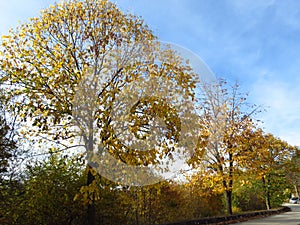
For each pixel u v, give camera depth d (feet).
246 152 53.36
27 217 31.04
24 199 30.58
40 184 31.63
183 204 48.80
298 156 83.05
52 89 26.73
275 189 89.76
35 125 27.30
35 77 26.96
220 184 53.47
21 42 28.53
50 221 31.76
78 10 27.76
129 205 36.83
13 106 27.53
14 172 30.07
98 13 27.58
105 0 28.40
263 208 97.04
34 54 28.02
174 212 45.24
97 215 34.01
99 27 26.84
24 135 28.99
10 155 27.91
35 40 27.94
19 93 27.07
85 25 27.25
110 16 27.40
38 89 26.78
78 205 32.45
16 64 28.12
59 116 26.25
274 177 86.53
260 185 85.25
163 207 42.73
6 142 27.63
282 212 83.46
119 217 35.96
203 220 42.55
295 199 176.04
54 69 26.53
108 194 33.55
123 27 26.37
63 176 32.86
